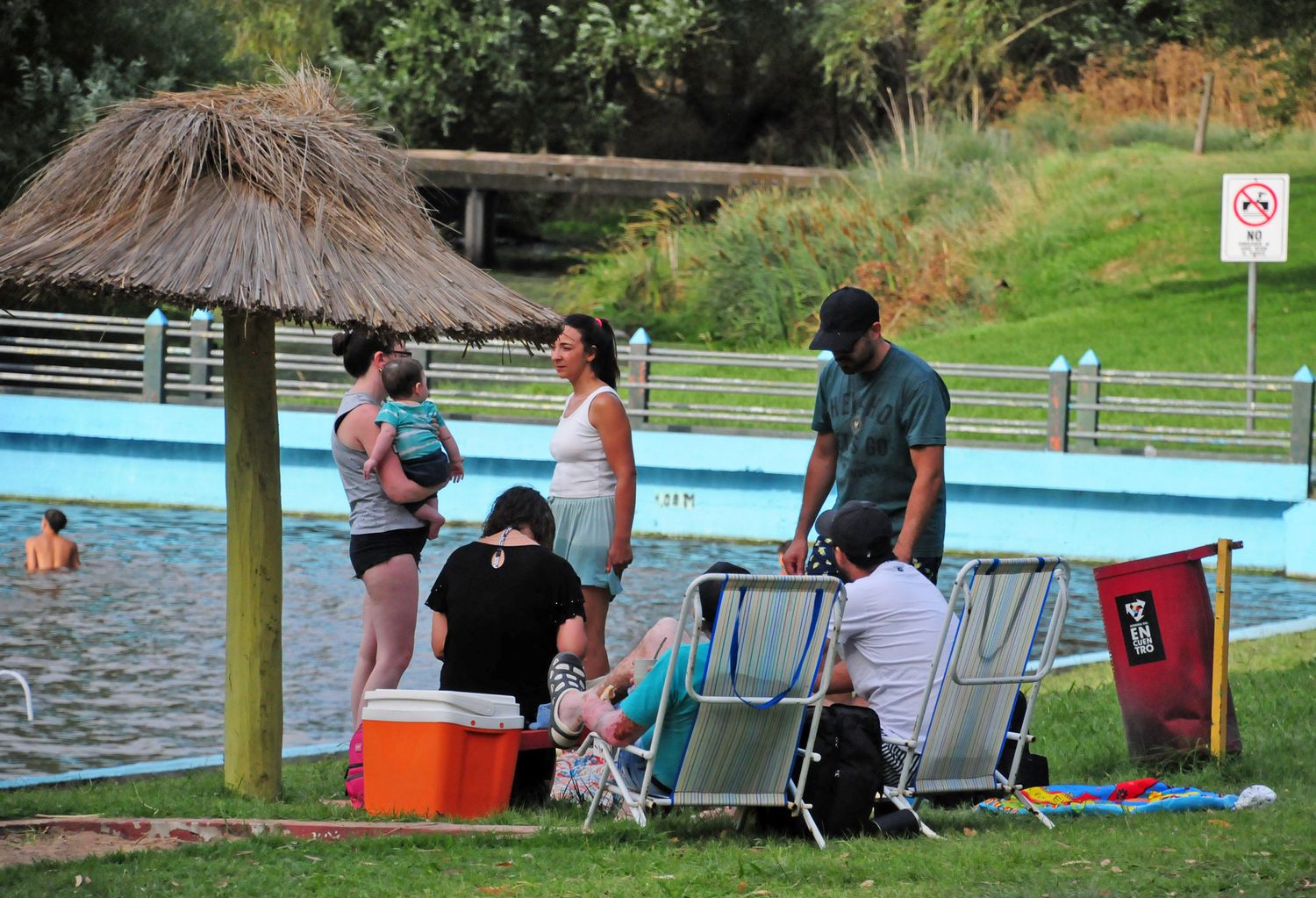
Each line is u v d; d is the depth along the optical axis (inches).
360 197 725.9
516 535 747.4
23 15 2906.0
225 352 730.8
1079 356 2342.5
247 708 741.9
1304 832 612.4
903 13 3821.4
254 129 715.4
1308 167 3216.0
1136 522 1831.9
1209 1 2667.3
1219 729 782.5
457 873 571.2
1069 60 3863.2
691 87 4616.1
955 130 3548.2
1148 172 3186.5
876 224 3038.9
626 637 1327.5
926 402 732.0
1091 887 527.5
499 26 4212.6
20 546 1708.9
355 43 4340.6
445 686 742.5
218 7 3993.6
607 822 642.8
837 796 632.4
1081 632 1428.4
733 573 613.3
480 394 2018.9
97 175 709.3
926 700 636.7
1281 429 2028.8
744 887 539.2
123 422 2041.1
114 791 750.5
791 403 2258.9
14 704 1067.3
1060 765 821.9
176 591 1477.6
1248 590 1644.9
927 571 741.9
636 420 1995.6
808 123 4630.9
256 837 621.6
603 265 3430.1
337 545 1758.1
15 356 2534.5
